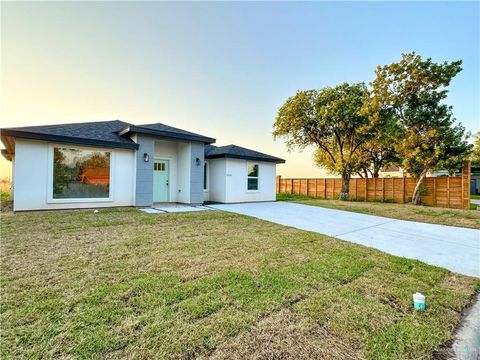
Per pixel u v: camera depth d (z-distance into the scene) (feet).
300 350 6.53
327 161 69.67
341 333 7.34
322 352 6.50
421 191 46.16
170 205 37.55
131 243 16.05
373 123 47.55
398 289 10.58
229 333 7.07
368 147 57.98
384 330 7.60
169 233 19.19
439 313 8.76
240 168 46.47
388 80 46.83
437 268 13.43
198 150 39.73
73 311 7.94
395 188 50.62
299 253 15.21
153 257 13.47
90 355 6.03
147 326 7.25
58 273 10.97
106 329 7.04
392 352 6.64
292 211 35.17
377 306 9.04
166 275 11.02
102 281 10.24
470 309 9.23
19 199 27.04
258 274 11.54
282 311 8.41
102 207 31.99
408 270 13.02
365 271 12.64
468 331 7.77
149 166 34.81
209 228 21.54
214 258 13.66
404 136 46.06
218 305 8.59
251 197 48.03
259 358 6.17
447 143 41.29
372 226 26.03
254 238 18.52
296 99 55.72
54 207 28.94
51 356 5.97
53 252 13.92
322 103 53.57
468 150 41.11
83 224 21.30
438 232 23.62
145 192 34.47
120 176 33.40
